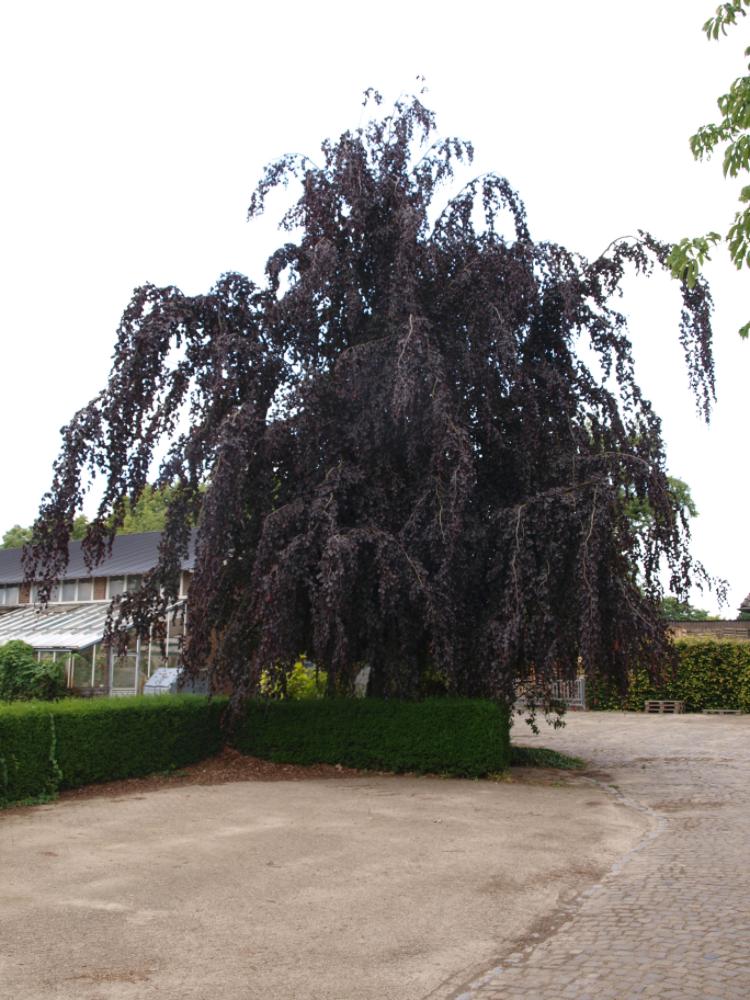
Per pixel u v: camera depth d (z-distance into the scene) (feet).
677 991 14.47
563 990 14.76
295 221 47.55
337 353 47.39
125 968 15.87
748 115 17.33
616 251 46.09
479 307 43.88
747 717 86.07
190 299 44.47
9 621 97.40
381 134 48.01
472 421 45.11
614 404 45.37
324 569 37.32
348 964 16.22
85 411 41.73
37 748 35.35
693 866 24.09
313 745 43.80
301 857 24.68
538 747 54.49
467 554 42.78
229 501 40.42
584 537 39.32
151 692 70.54
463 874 22.94
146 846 26.05
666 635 42.19
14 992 14.66
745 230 16.93
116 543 118.21
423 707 42.11
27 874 22.58
